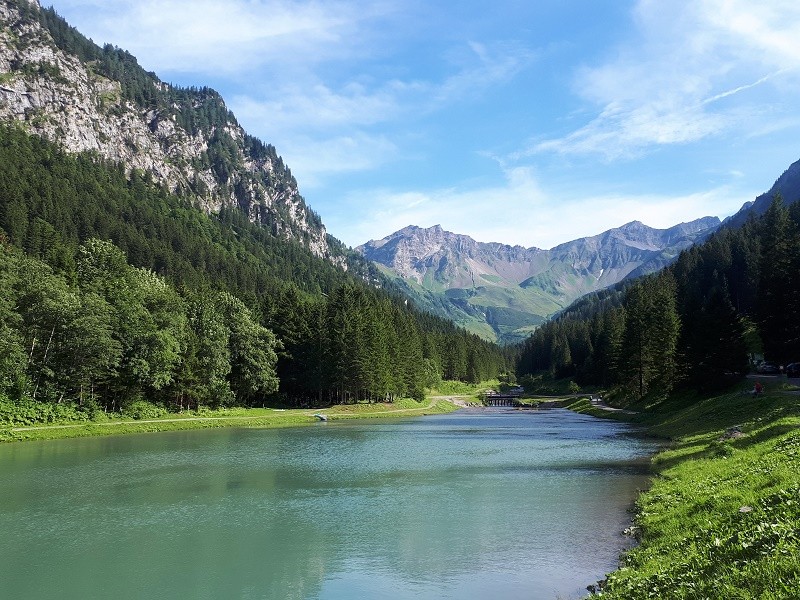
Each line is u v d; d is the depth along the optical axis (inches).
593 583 752.3
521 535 1005.8
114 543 1007.6
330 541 1005.2
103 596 767.7
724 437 1529.3
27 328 3026.6
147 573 856.3
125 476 1678.2
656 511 985.5
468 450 2279.8
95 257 4471.0
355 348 4928.6
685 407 3051.2
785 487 714.2
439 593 747.4
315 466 1866.4
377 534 1044.5
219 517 1186.6
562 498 1309.1
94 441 2615.7
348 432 3206.2
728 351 2970.0
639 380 4431.6
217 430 3292.3
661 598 516.4
